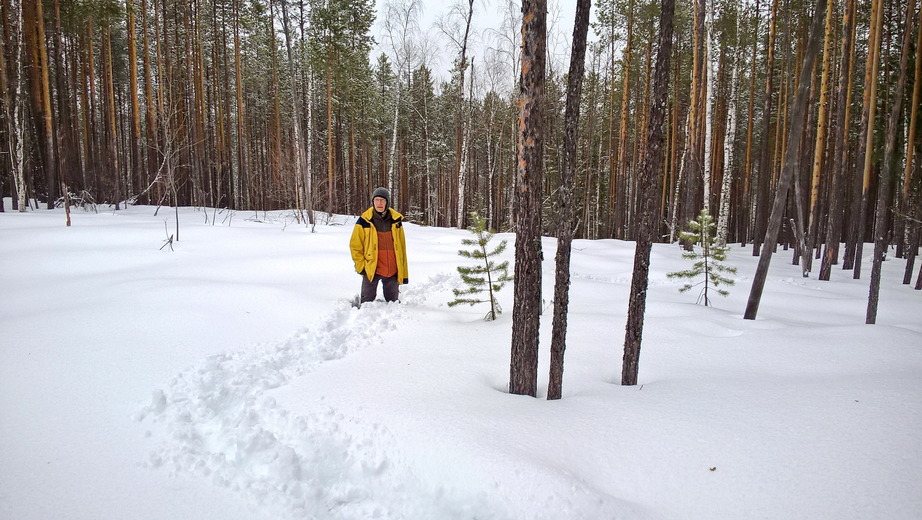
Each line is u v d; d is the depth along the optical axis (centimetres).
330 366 395
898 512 190
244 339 462
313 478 246
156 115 2419
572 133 301
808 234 1336
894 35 1697
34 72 1833
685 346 443
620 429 271
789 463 230
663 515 206
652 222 331
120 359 388
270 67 2823
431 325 539
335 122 3108
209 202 2636
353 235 607
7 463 243
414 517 220
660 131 319
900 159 1652
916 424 252
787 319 620
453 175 3666
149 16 2512
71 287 650
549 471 225
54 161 1934
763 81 2369
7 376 348
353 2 2608
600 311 621
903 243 1669
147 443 271
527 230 314
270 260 935
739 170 2672
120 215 1709
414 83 3002
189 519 211
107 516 208
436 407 296
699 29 1575
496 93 2498
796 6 1694
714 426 269
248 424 294
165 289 620
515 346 329
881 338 428
